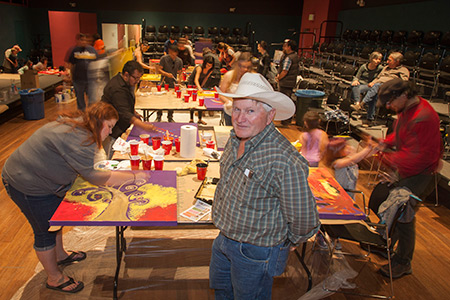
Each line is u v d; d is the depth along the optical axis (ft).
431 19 24.88
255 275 5.47
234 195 5.21
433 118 8.00
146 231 10.52
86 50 19.58
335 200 7.54
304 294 8.34
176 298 8.00
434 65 22.12
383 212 8.04
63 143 6.26
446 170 13.09
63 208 6.48
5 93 20.06
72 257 8.93
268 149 4.87
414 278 9.14
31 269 8.65
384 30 30.48
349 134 19.52
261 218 5.13
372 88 19.33
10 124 20.10
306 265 9.45
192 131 9.30
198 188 7.77
